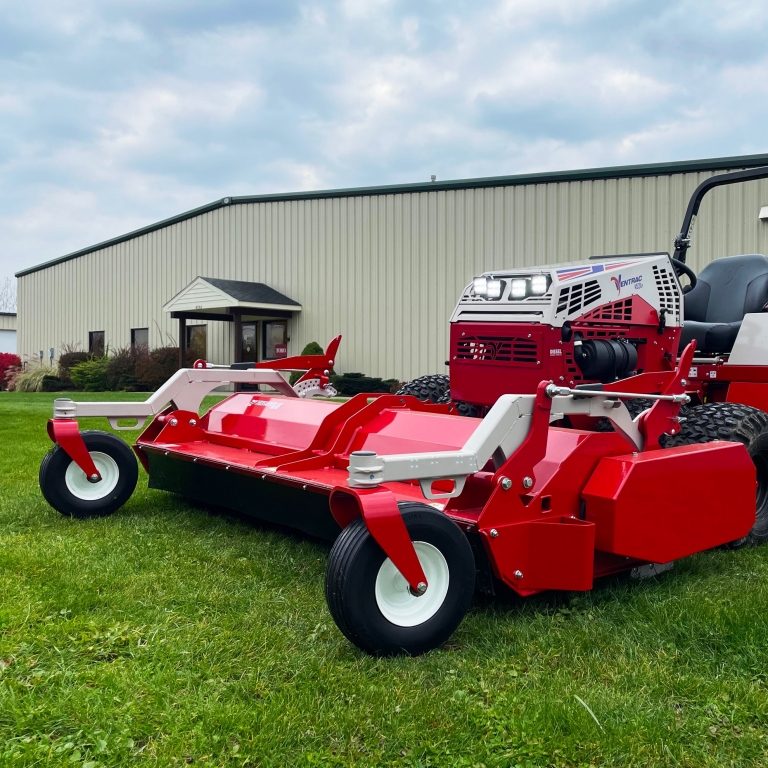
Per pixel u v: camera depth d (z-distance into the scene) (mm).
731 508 3441
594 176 14086
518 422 2920
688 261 13383
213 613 3033
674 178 13414
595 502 3018
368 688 2367
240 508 4320
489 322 4012
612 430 3977
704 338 4906
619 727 2170
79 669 2498
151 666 2506
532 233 14875
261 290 18344
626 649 2715
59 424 4449
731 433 3742
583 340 3863
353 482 2557
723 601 3125
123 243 23281
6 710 2205
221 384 5125
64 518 4535
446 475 2715
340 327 17656
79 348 25578
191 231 20828
